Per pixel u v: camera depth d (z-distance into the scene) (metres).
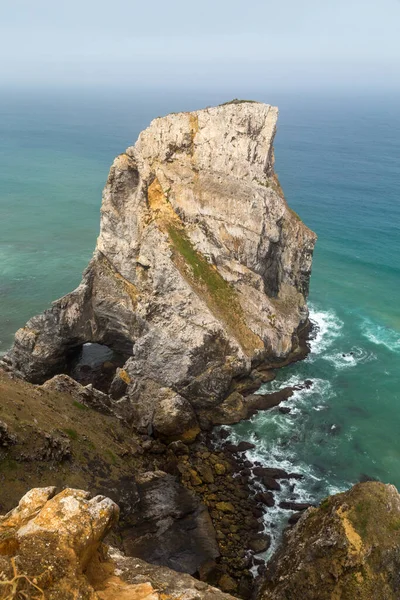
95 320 63.22
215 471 46.84
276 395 58.22
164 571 18.27
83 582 12.74
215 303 57.31
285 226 68.88
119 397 56.59
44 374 61.50
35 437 36.28
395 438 52.56
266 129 66.06
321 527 30.97
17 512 15.77
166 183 61.00
